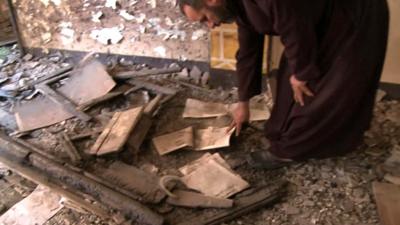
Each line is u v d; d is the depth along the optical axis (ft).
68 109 7.68
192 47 8.41
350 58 4.68
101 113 7.57
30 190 6.16
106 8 8.55
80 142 6.89
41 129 7.29
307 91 5.06
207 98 7.93
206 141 6.81
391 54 7.30
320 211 5.60
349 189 5.90
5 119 7.61
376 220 5.43
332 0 4.48
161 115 7.48
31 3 8.96
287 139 5.69
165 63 8.81
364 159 6.39
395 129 6.97
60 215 5.66
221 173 6.15
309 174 6.17
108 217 5.53
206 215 5.55
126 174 6.16
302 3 4.15
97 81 8.15
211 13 4.59
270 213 5.61
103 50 9.13
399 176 5.99
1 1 11.33
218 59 8.07
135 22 8.54
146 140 6.91
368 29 4.62
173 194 5.81
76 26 9.00
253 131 7.00
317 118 5.22
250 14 4.58
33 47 9.61
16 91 8.29
